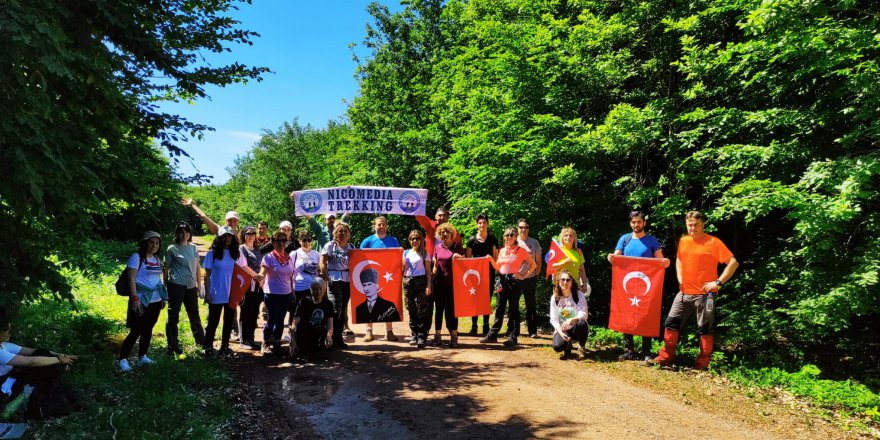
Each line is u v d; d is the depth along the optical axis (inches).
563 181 354.6
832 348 307.3
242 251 298.4
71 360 177.6
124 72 219.0
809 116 275.6
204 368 231.6
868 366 277.1
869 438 178.2
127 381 212.7
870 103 239.8
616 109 334.0
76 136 175.6
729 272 248.7
